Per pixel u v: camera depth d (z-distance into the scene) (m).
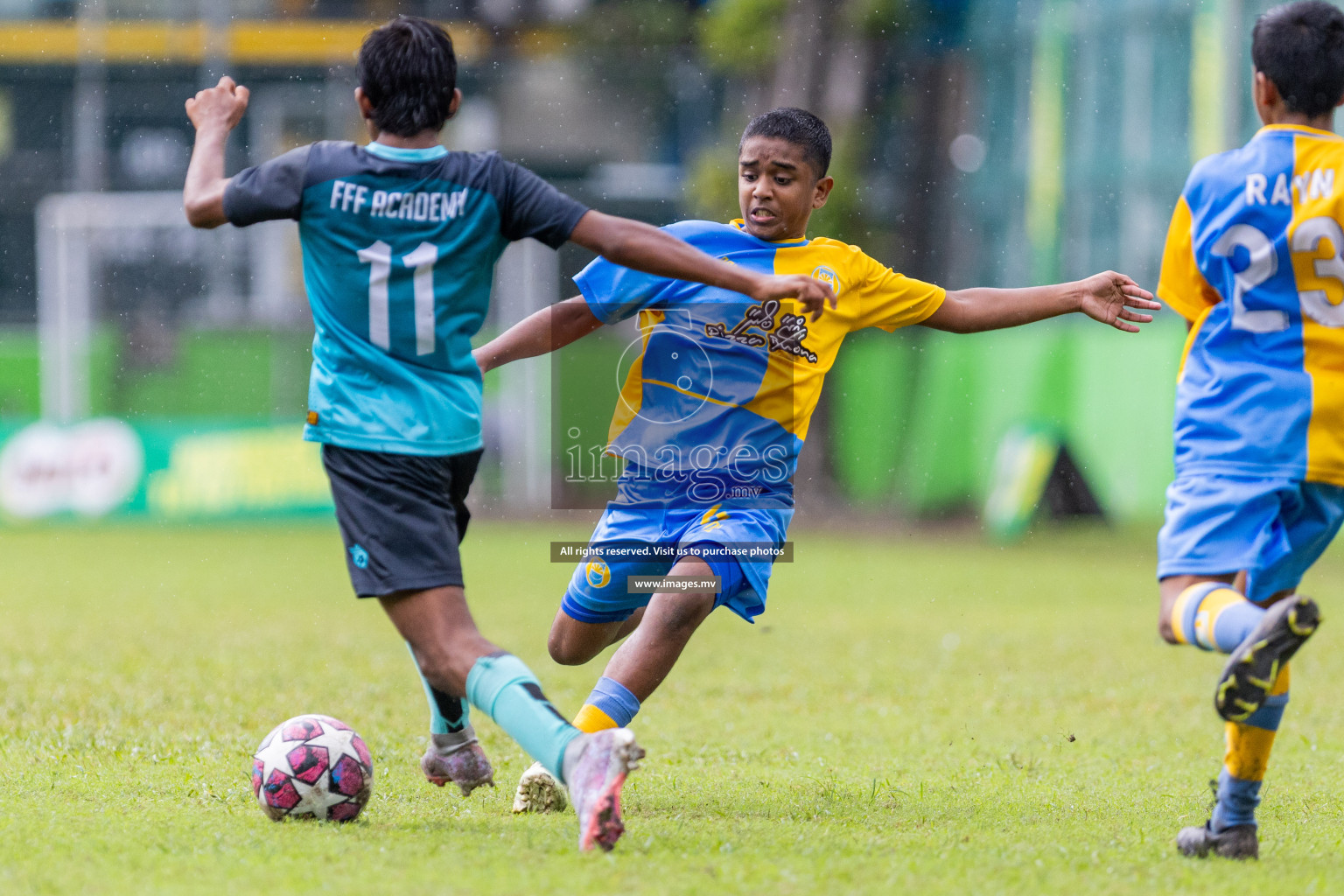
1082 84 70.44
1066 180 71.06
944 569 51.00
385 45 12.50
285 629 33.41
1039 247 72.75
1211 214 12.83
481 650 12.23
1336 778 17.62
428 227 12.39
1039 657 30.00
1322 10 12.91
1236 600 11.70
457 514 13.20
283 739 13.57
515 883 10.78
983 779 17.20
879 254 79.38
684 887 10.75
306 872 11.16
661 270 12.37
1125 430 61.44
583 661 15.98
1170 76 65.00
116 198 73.00
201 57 76.50
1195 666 28.86
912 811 14.77
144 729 19.67
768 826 13.64
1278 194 12.51
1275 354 12.48
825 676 27.12
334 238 12.41
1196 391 12.84
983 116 78.12
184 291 73.38
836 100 78.69
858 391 75.38
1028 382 65.81
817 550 59.12
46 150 76.62
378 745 18.78
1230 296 12.71
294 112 77.25
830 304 12.35
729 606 14.67
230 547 56.03
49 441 64.50
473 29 80.94
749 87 82.25
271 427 65.31
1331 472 12.28
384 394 12.48
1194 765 18.72
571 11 82.81
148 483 64.50
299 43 76.88
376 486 12.36
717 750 19.23
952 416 70.19
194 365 67.19
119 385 67.75
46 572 46.28
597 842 11.30
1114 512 62.41
